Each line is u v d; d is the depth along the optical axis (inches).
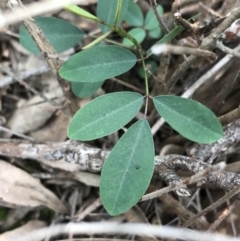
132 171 3.7
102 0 4.7
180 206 4.9
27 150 5.1
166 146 5.3
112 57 4.0
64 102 5.6
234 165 5.0
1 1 5.0
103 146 5.5
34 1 5.8
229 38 5.0
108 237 5.1
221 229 4.9
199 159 4.6
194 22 4.2
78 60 4.0
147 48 5.8
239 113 4.3
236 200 4.2
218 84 5.3
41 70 5.8
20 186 5.1
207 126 3.6
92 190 5.5
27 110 5.7
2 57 6.1
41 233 5.0
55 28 5.0
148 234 4.8
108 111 3.7
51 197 5.2
